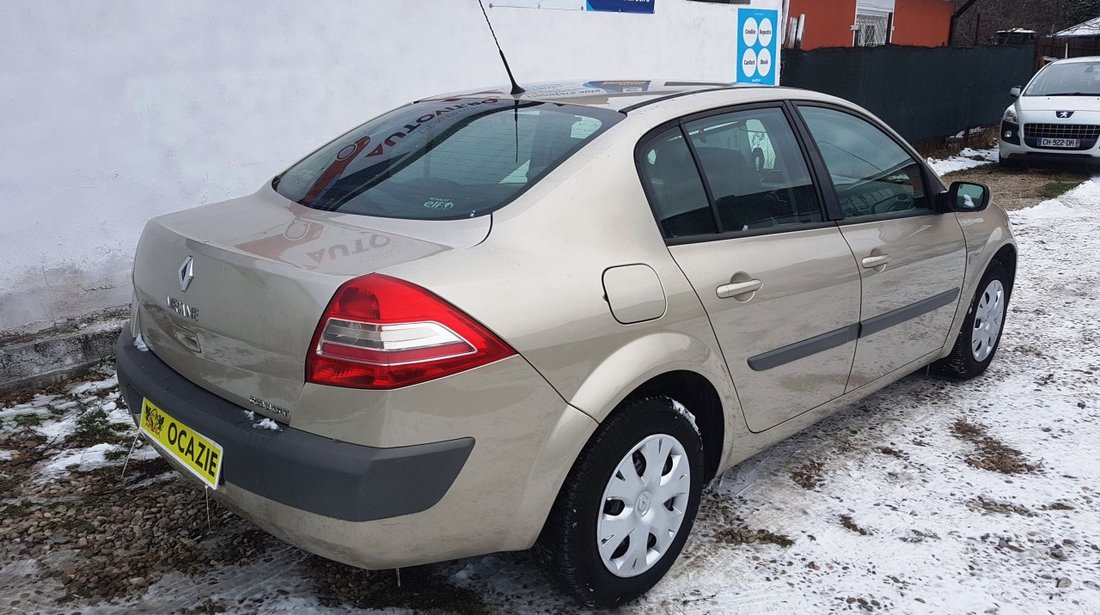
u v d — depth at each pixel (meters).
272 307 2.14
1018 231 8.57
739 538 3.00
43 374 4.21
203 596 2.63
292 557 2.85
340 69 5.50
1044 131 12.34
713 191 2.85
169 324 2.50
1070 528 3.10
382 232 2.38
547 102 3.00
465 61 6.23
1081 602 2.68
